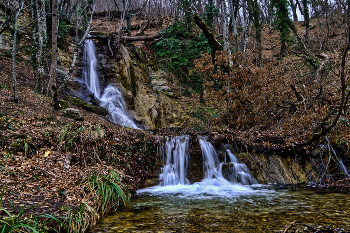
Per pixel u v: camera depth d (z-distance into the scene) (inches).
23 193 167.2
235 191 277.0
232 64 464.8
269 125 416.5
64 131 272.7
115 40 754.8
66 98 486.6
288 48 970.7
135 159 309.6
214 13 1029.8
